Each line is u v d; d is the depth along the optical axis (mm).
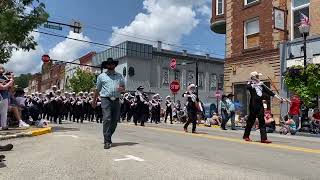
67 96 26453
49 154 8641
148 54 53938
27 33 16281
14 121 16188
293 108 19500
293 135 18297
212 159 8344
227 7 28969
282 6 24922
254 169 7270
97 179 6254
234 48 28125
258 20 26500
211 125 25094
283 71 24219
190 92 16094
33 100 23031
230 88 28312
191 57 58281
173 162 7746
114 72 9836
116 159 8031
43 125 16656
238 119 25172
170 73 56125
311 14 23141
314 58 22422
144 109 21469
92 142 10867
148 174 6617
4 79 14078
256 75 12414
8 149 9375
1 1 16109
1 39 16031
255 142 12281
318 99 20406
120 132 15180
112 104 9672
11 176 6492
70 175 6535
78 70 70312
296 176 6723
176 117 30688
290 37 24469
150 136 13492
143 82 53250
